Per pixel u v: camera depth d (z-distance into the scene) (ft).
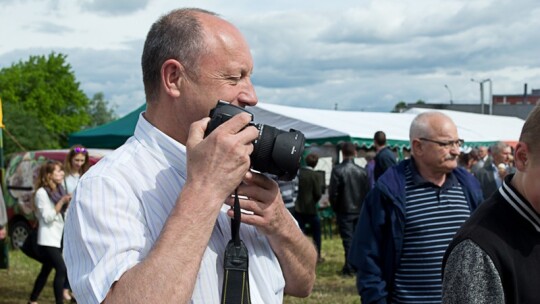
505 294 5.90
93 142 42.52
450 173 10.80
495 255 5.87
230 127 4.83
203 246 4.67
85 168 22.02
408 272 10.44
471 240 5.97
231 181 4.79
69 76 213.25
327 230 46.09
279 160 4.95
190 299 4.91
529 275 5.90
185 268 4.53
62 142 215.51
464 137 56.54
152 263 4.50
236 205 5.17
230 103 5.21
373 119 50.44
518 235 5.98
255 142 4.96
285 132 5.07
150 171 5.25
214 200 4.72
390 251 10.48
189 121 5.31
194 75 5.23
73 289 4.85
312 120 40.93
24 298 24.52
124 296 4.45
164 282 4.43
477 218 6.15
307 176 31.09
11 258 33.99
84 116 217.56
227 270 5.10
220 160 4.76
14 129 153.79
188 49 5.23
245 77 5.43
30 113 167.12
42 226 21.18
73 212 5.04
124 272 4.62
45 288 26.58
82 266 4.87
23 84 203.92
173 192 5.23
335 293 25.45
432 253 10.34
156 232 5.04
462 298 5.84
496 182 24.41
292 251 5.86
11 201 35.73
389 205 10.55
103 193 4.95
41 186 21.16
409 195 10.56
